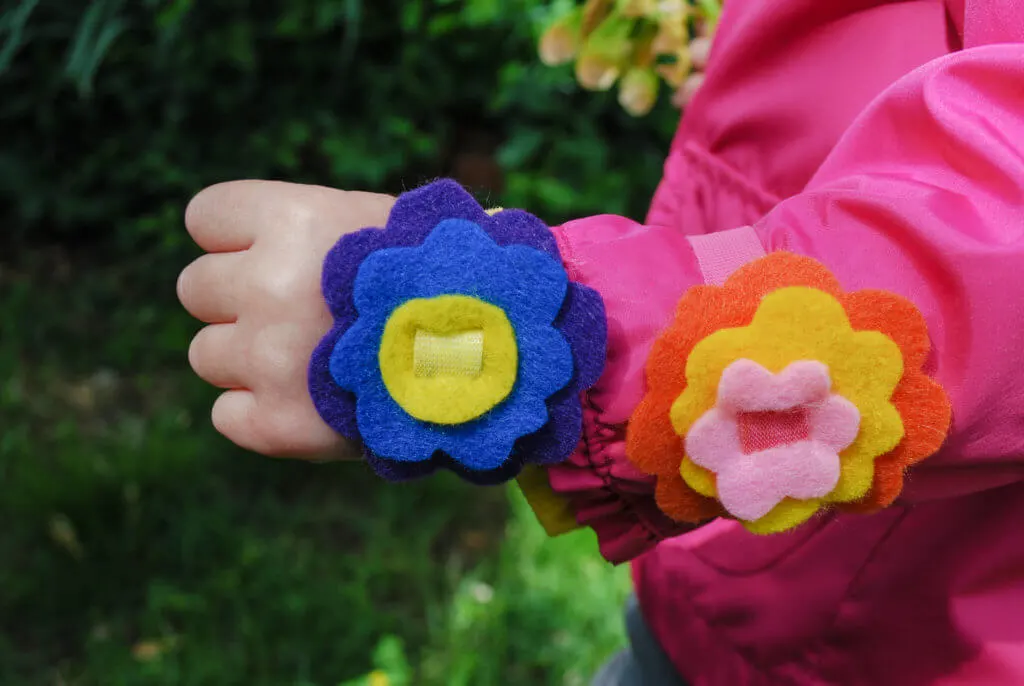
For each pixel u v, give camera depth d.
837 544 0.48
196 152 1.29
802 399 0.39
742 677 0.51
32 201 1.31
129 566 0.97
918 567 0.47
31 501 0.98
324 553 1.02
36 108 1.29
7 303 1.27
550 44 0.72
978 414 0.39
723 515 0.41
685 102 0.65
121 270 1.34
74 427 1.11
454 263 0.39
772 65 0.50
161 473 1.04
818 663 0.49
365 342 0.39
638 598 0.57
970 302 0.39
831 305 0.39
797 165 0.49
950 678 0.47
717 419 0.39
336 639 0.91
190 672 0.87
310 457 0.41
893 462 0.39
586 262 0.41
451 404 0.39
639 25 0.68
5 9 1.17
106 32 1.10
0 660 0.90
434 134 1.33
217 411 0.40
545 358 0.39
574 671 0.89
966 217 0.39
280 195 0.40
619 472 0.41
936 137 0.41
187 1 1.09
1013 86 0.40
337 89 1.29
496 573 0.99
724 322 0.39
